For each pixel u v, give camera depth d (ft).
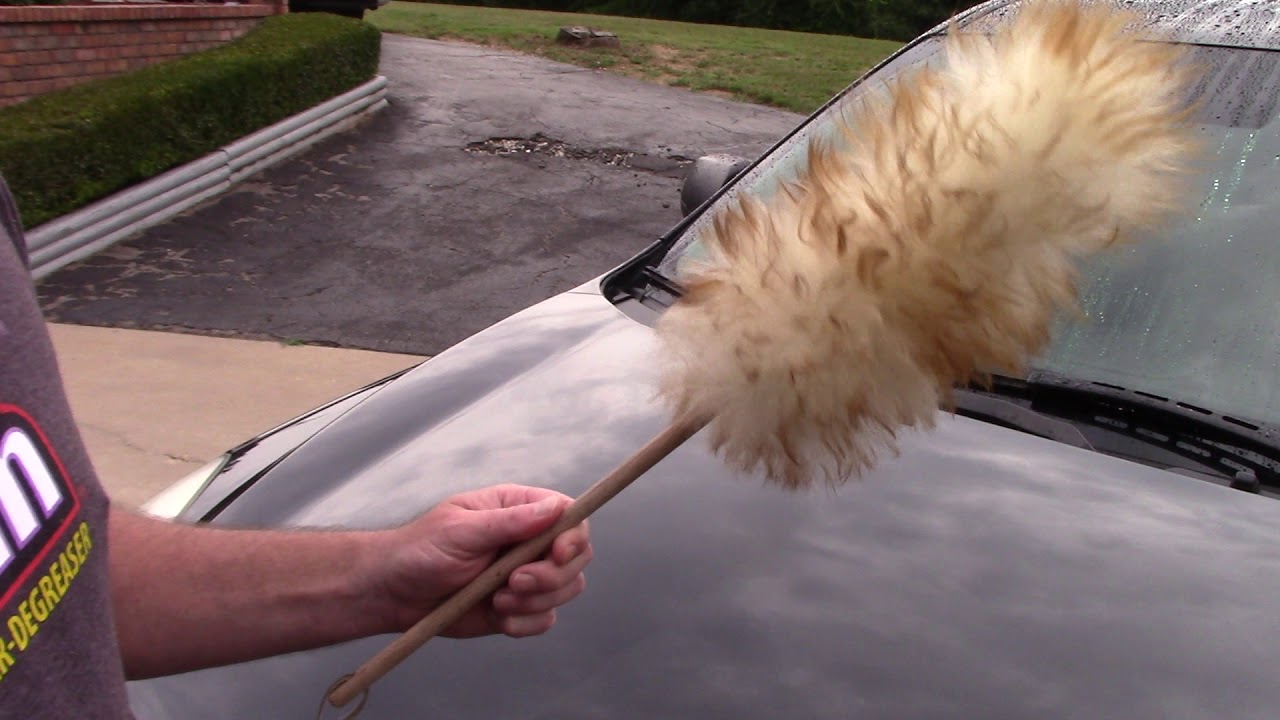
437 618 3.93
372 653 5.56
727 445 3.28
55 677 2.79
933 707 4.97
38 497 2.78
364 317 20.51
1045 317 2.90
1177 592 5.56
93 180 22.63
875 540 5.93
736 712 5.01
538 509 3.98
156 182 24.12
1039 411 6.98
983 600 5.53
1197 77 6.88
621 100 38.75
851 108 3.46
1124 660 5.17
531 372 8.15
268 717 5.39
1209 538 5.94
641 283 9.25
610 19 70.28
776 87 44.16
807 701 5.04
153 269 21.99
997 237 2.77
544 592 4.09
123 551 4.28
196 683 5.67
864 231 2.86
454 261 23.53
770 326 2.98
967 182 2.77
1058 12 2.99
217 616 4.29
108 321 19.58
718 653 5.31
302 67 29.73
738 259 3.12
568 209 27.22
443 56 44.47
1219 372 6.88
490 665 5.34
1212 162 7.39
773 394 3.04
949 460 6.54
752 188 9.41
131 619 4.22
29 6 24.18
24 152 20.90
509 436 7.28
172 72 26.03
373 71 34.50
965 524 6.03
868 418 3.07
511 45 49.67
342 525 6.78
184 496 7.87
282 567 4.33
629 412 7.32
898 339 2.92
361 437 7.80
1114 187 2.80
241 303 20.74
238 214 25.18
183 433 15.60
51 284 20.98
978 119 2.81
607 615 5.54
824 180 3.02
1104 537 5.94
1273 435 6.50
